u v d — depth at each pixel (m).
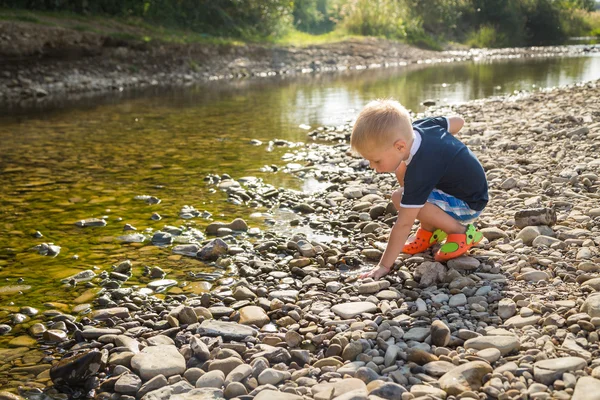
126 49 11.04
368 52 16.36
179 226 3.39
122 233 3.30
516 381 1.75
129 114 7.33
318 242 3.05
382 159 2.45
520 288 2.37
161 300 2.52
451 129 2.79
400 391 1.72
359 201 3.73
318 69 13.84
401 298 2.39
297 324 2.24
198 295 2.56
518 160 4.21
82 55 10.35
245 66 12.87
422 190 2.46
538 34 26.52
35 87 9.12
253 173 4.51
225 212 3.64
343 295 2.46
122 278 2.72
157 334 2.23
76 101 8.43
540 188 3.61
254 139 5.79
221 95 9.16
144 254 3.01
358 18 19.06
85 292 2.60
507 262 2.62
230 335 2.17
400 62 15.99
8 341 2.21
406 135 2.42
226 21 14.88
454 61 16.44
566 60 15.66
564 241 2.76
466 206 2.63
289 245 3.03
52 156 5.09
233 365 1.95
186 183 4.27
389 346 1.98
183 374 1.95
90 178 4.41
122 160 4.95
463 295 2.34
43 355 2.12
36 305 2.49
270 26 15.99
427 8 22.56
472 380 1.78
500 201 3.43
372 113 2.42
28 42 9.51
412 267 2.69
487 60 16.59
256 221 3.47
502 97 8.20
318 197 3.89
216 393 1.81
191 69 11.77
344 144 5.52
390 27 19.27
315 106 7.95
